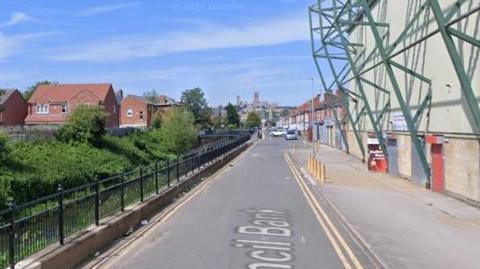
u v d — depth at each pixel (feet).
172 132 163.02
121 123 345.51
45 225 31.27
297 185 86.12
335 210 58.13
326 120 254.68
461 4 62.18
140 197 54.75
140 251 37.06
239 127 513.04
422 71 81.66
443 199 67.62
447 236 43.93
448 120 70.44
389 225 48.93
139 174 55.88
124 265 32.89
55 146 99.04
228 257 35.32
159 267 32.42
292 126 497.05
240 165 133.28
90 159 98.94
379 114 117.80
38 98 293.64
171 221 50.67
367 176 100.37
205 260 34.37
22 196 64.18
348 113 149.38
